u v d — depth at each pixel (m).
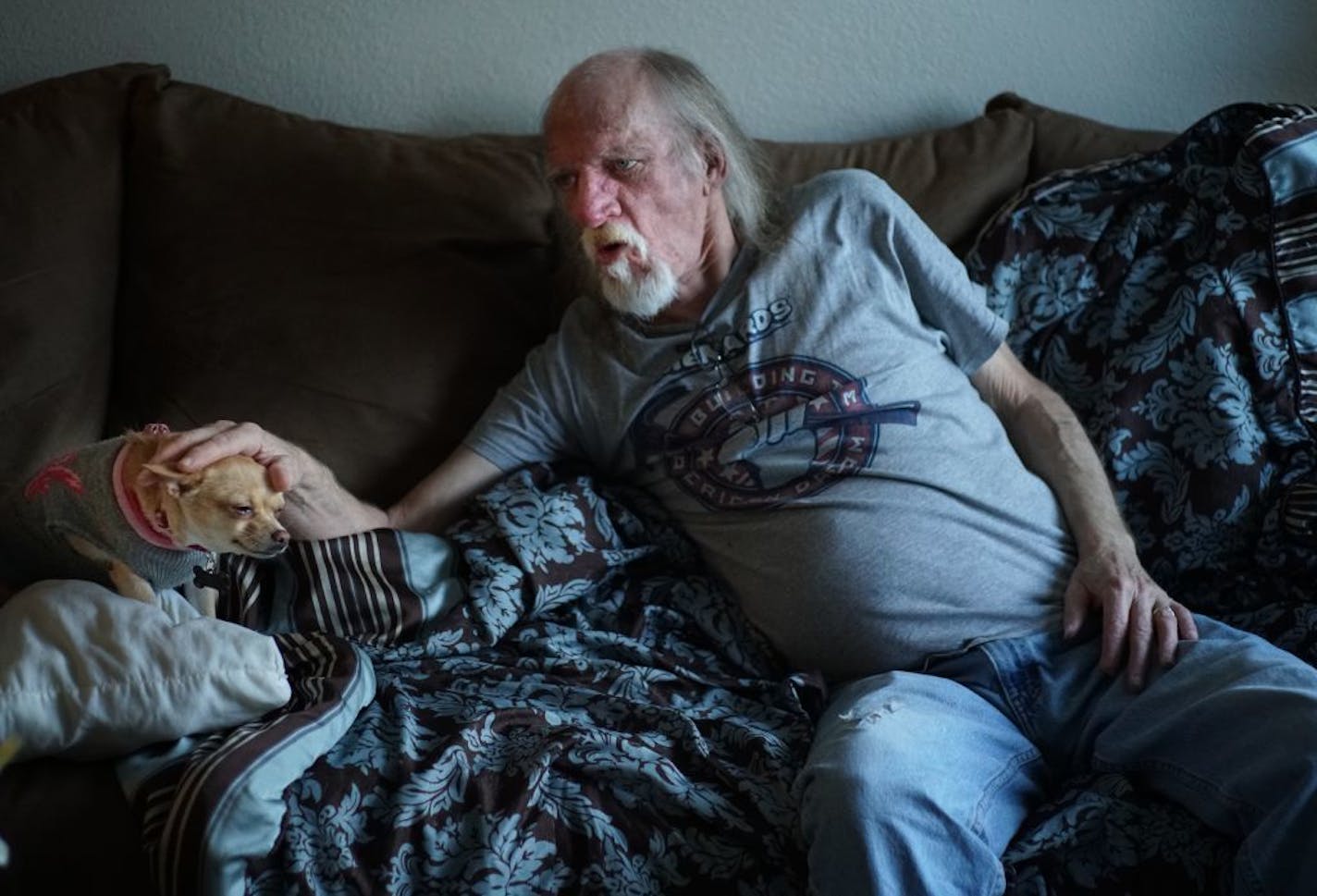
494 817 1.18
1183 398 1.58
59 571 1.32
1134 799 1.24
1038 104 1.94
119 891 1.11
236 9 1.87
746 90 1.95
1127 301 1.65
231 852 1.09
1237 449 1.55
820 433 1.47
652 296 1.50
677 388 1.53
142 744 1.20
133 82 1.75
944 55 1.95
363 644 1.43
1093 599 1.41
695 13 1.91
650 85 1.51
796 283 1.53
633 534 1.56
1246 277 1.60
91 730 1.17
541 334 1.73
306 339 1.61
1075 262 1.67
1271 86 1.99
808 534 1.44
